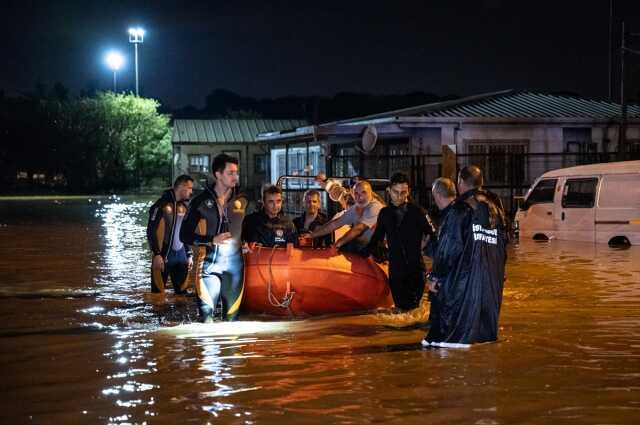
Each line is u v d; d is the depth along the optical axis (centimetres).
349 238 952
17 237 2077
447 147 2317
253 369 672
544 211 1841
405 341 777
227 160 846
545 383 619
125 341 793
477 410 554
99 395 602
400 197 930
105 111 5975
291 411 557
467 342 745
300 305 925
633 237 1694
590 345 748
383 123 2597
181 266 1095
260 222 951
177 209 1085
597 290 1088
